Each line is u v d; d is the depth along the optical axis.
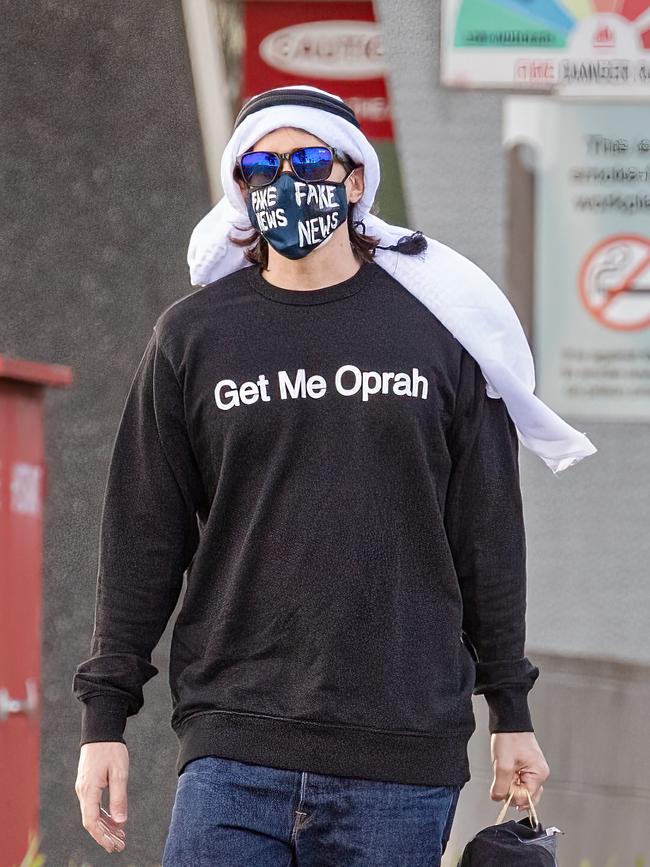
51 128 24.50
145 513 10.84
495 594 10.74
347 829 9.97
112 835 10.61
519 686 10.84
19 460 15.26
